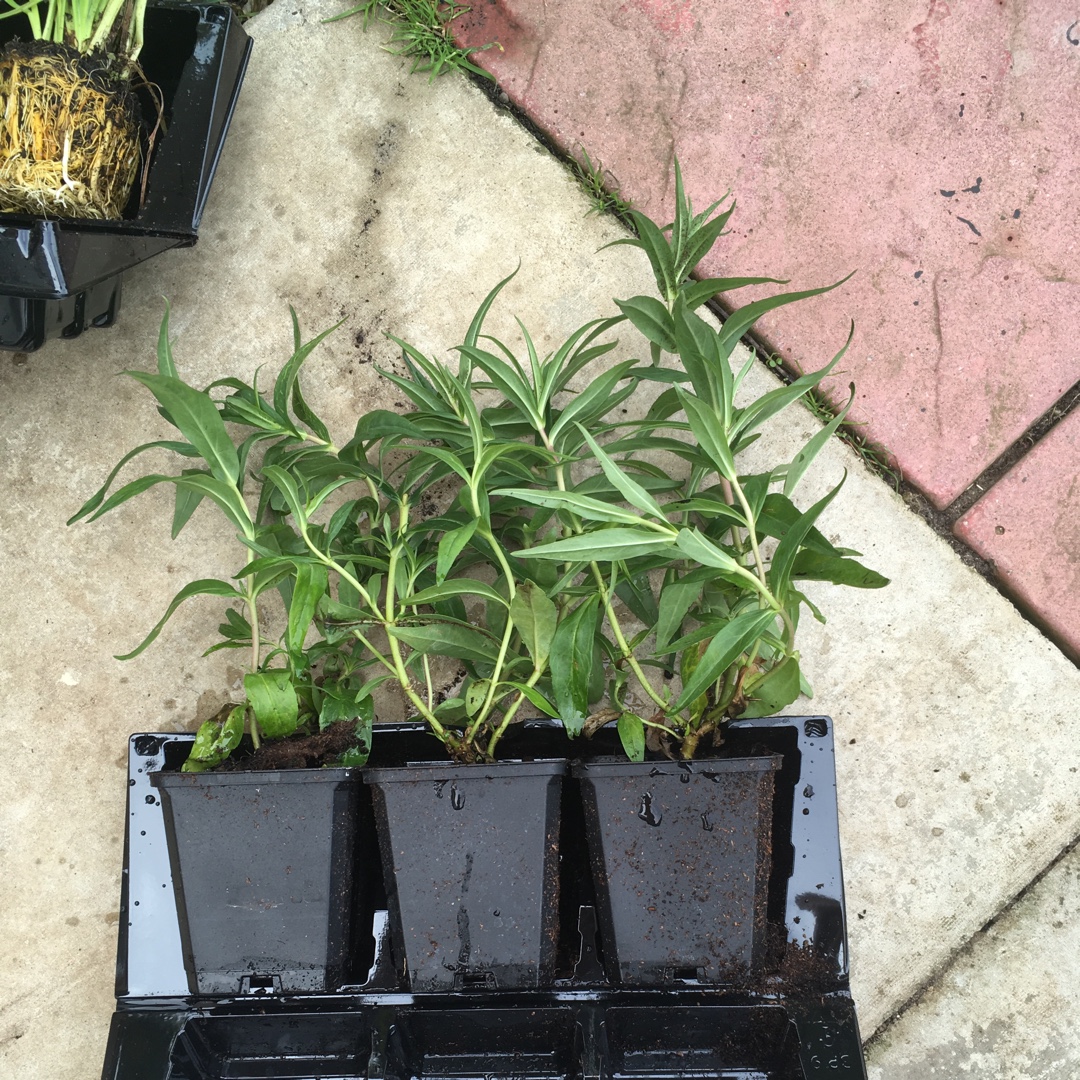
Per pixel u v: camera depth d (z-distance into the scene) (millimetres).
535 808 457
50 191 502
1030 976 549
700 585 462
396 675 464
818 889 489
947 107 583
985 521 571
